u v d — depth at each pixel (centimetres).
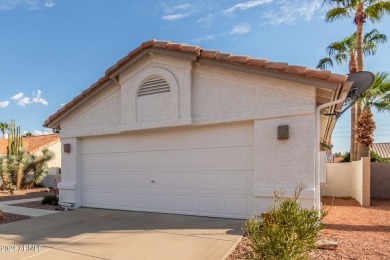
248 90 814
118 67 979
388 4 1739
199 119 871
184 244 624
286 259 429
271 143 778
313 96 737
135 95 966
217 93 855
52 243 659
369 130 1808
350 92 840
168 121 899
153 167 980
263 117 787
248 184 823
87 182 1119
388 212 1091
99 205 1082
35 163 2262
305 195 721
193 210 898
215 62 840
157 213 949
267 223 481
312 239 463
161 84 929
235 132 851
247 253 562
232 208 840
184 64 887
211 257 548
